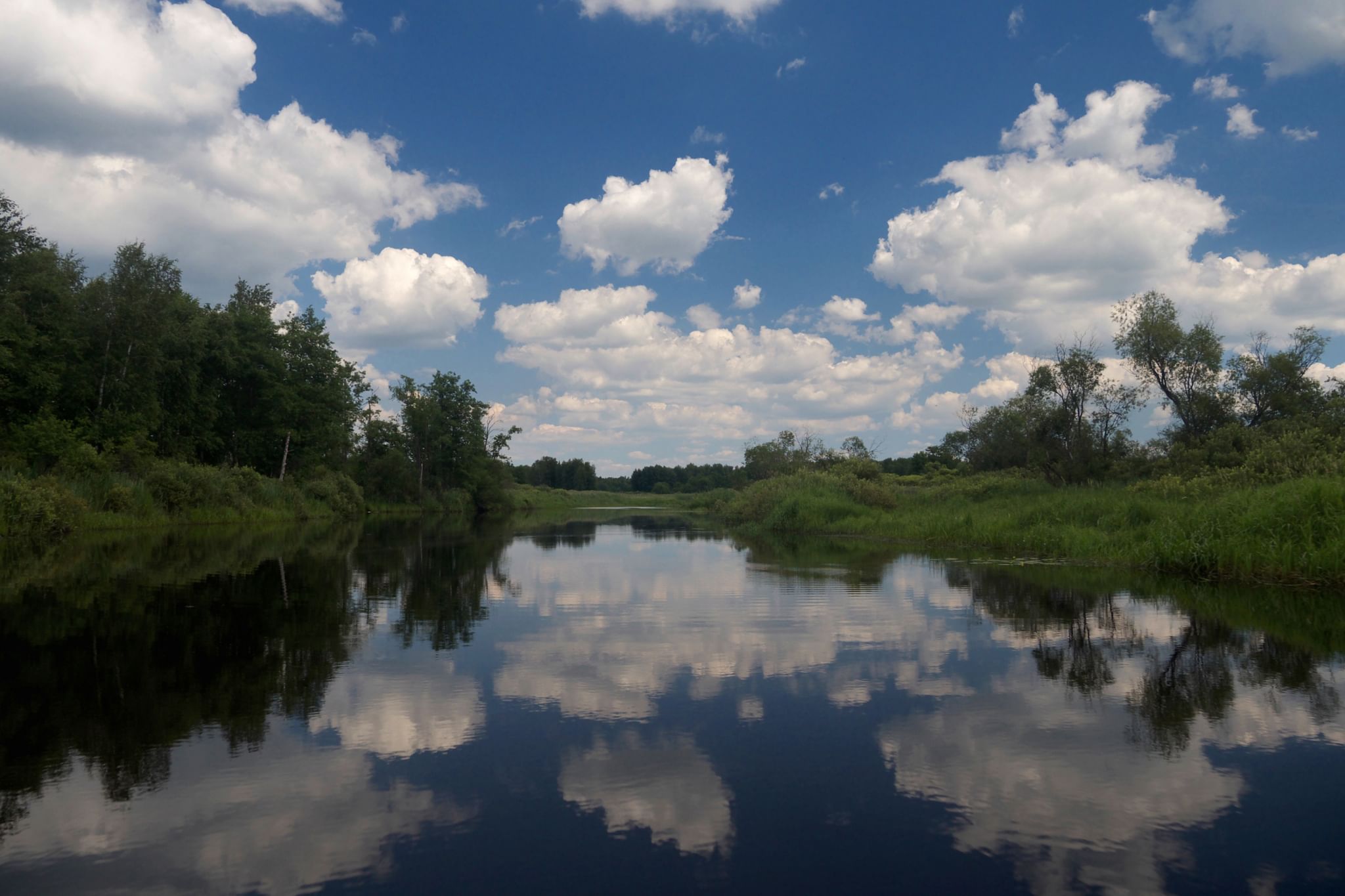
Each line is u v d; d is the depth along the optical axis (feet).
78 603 36.35
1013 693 21.20
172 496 104.99
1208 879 11.67
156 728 18.38
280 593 40.45
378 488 207.10
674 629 30.55
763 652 26.21
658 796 14.65
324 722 18.86
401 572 51.98
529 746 17.21
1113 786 15.03
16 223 112.06
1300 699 20.38
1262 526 43.01
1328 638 27.58
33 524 73.10
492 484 232.73
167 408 135.64
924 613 33.55
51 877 11.66
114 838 12.92
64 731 18.19
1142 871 11.89
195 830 13.21
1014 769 15.89
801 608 35.37
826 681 22.50
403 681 22.59
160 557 59.11
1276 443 67.05
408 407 215.31
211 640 28.35
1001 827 13.35
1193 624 30.25
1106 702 20.21
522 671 23.80
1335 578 37.93
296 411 161.17
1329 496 41.98
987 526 68.54
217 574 48.85
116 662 24.89
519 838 12.94
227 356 146.92
